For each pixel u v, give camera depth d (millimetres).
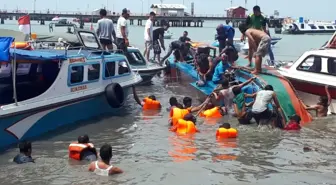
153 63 23859
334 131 13812
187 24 111562
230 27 20391
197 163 10859
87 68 14414
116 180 9742
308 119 15023
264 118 14070
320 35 83125
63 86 13398
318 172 10391
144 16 107375
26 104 12062
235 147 12125
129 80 16703
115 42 20391
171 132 13500
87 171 10195
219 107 15594
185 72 20969
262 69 17891
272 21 87438
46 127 12961
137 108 16719
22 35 15586
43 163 10664
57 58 13055
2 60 11203
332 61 16062
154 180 9797
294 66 17000
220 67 17875
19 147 10852
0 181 9602
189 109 15227
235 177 10047
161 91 20609
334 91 15773
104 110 15508
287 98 15242
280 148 12086
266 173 10297
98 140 12602
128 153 11531
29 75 14219
